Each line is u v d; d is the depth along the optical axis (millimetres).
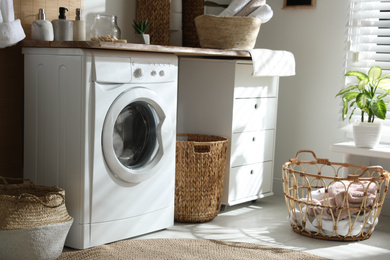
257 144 3471
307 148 3822
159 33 3393
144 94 2668
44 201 2309
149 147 2828
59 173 2568
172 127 2873
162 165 2840
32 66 2646
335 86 3689
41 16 2695
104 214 2582
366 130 3172
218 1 3873
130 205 2693
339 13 3643
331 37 3686
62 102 2527
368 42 3529
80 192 2494
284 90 3893
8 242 2225
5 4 2496
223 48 3279
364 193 2734
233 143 3266
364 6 3512
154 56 2742
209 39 3295
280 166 3938
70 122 2506
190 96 3404
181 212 3041
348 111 3643
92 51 2457
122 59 2576
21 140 2850
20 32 2551
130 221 2701
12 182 2822
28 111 2680
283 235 2881
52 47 2543
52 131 2580
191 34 3631
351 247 2715
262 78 3438
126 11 3379
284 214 3330
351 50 3600
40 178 2650
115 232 2639
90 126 2484
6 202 2256
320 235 2820
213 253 2541
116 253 2482
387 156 3078
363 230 2818
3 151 2779
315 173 3775
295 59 3840
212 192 3068
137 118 2752
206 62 3326
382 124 3189
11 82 2779
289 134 3889
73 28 2863
